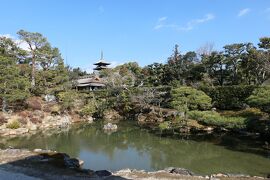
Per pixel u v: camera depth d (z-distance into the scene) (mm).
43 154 20172
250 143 27281
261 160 21438
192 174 17125
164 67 58906
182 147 26969
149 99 44719
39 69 51719
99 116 50625
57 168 16750
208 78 48906
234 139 29406
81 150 26344
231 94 38906
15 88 40062
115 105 51969
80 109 49188
